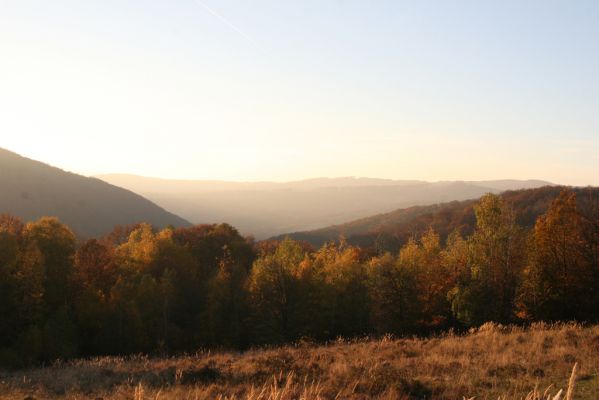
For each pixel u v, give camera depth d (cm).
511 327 2162
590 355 1230
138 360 2111
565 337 1531
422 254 4194
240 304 4312
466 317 3378
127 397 1129
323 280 4338
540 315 3077
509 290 3359
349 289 4425
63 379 1562
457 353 1507
